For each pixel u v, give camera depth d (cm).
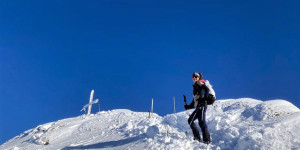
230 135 612
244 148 546
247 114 729
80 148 740
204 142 629
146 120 876
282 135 556
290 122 588
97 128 958
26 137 1052
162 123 843
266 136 552
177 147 600
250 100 936
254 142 541
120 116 1084
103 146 720
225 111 845
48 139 905
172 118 830
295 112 666
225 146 583
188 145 610
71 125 1046
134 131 777
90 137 850
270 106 717
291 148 521
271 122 625
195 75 666
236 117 732
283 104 744
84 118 1194
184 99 694
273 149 517
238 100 950
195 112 650
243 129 626
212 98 653
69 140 881
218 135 651
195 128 652
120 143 712
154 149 616
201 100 648
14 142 1057
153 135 704
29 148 870
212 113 846
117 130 846
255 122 669
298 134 556
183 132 723
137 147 648
